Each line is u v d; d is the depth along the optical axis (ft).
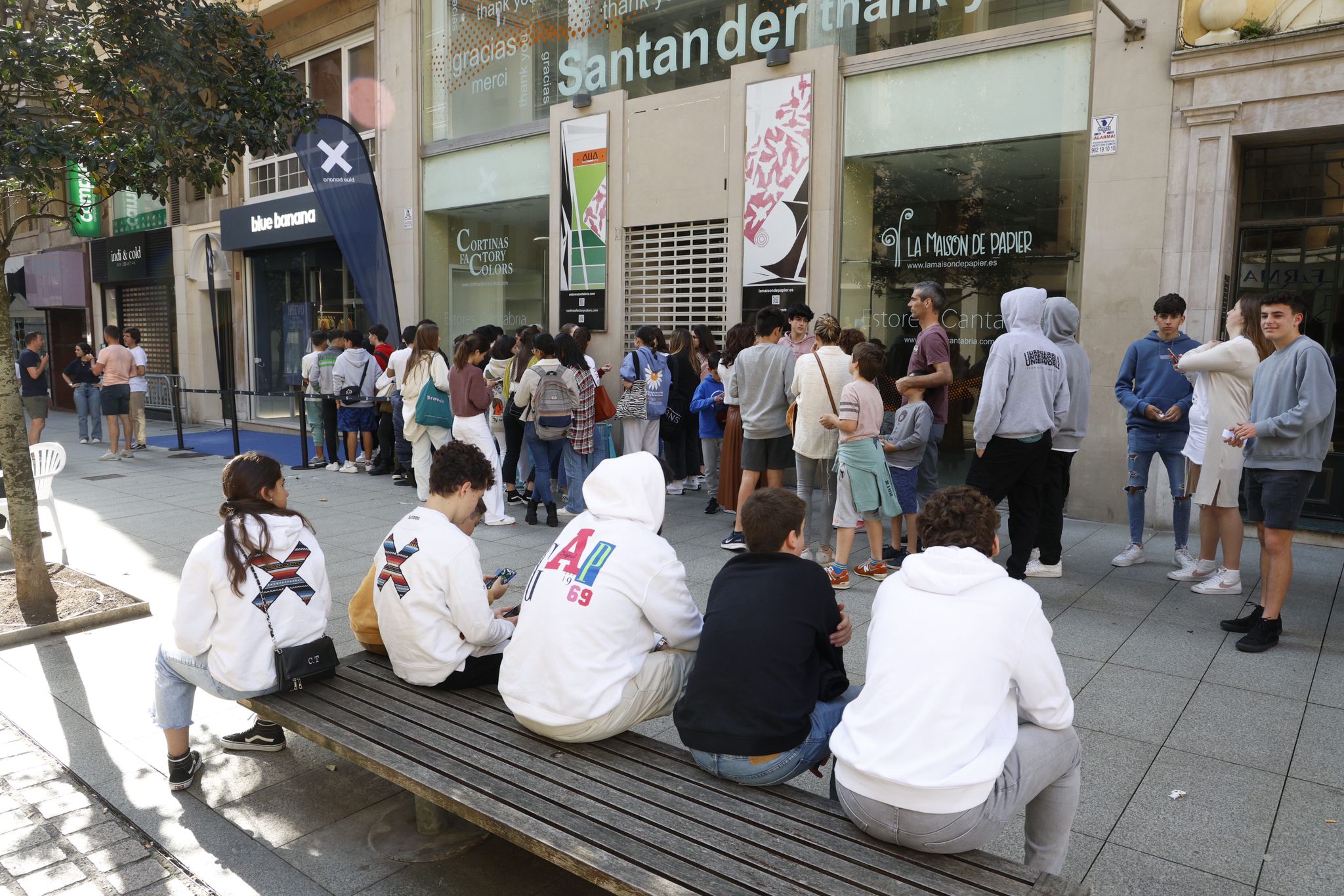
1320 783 10.92
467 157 40.98
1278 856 9.46
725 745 8.26
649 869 7.20
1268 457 14.87
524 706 9.32
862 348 18.78
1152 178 23.18
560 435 25.29
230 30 18.99
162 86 18.35
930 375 20.29
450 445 11.38
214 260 55.36
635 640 9.34
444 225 42.65
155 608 18.56
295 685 10.96
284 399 53.88
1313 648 15.29
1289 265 23.21
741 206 31.27
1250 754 11.66
